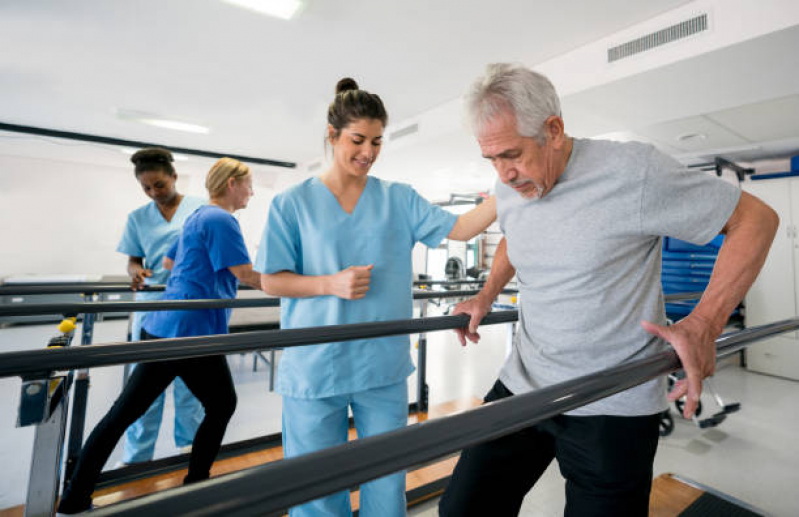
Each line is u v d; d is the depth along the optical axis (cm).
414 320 89
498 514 86
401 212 111
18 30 296
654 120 353
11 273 639
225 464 187
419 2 255
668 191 70
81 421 165
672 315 338
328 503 97
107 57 337
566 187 77
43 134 529
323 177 106
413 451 33
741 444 238
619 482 74
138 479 172
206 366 133
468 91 73
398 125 489
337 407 101
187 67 354
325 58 332
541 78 70
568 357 80
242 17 277
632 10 253
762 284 400
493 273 110
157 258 207
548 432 86
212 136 560
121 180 706
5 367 58
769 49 230
